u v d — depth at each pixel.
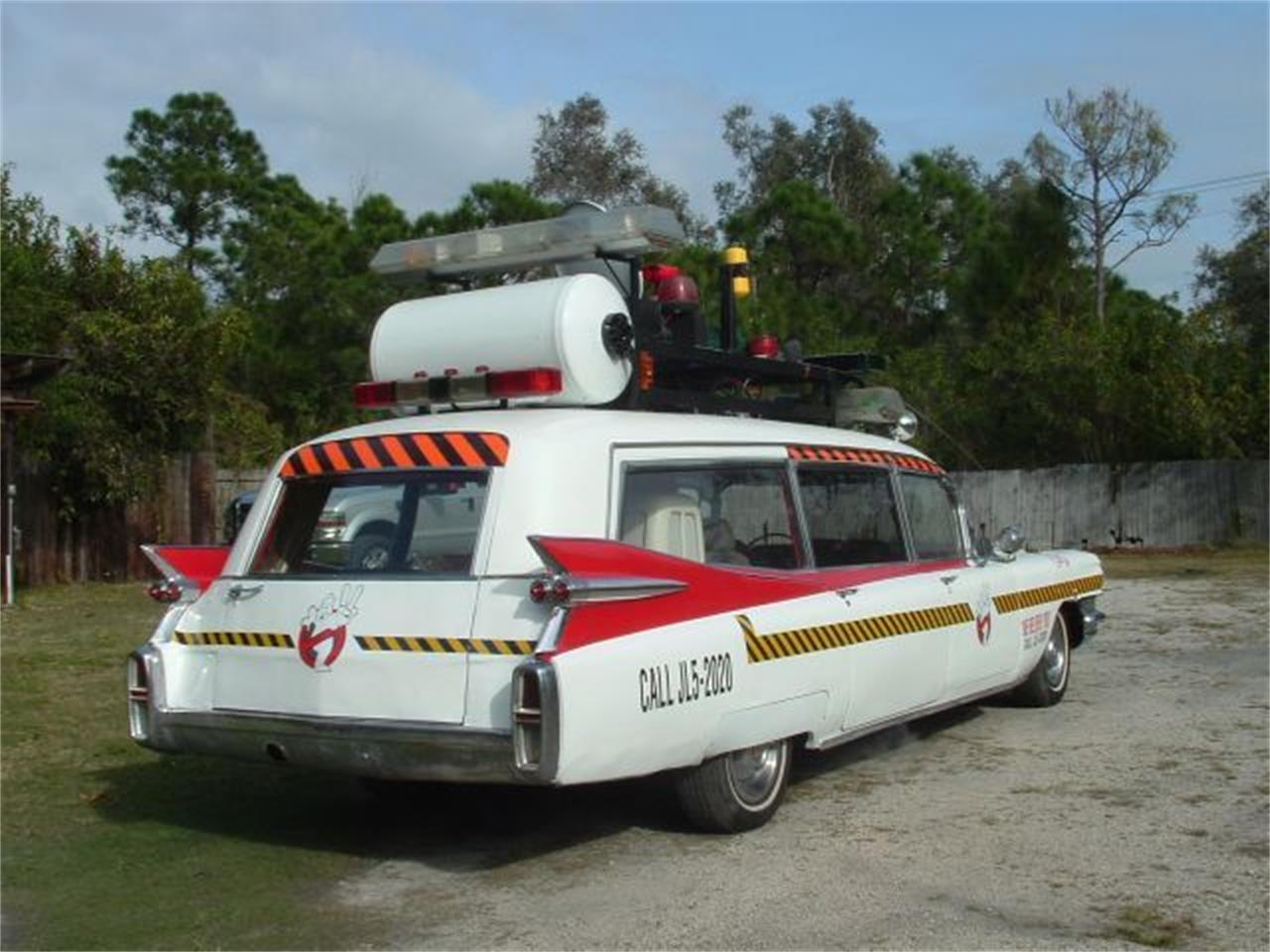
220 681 5.71
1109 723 8.33
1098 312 28.89
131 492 19.42
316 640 5.43
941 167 36.41
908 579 7.11
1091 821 6.12
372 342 6.73
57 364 16.36
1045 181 28.02
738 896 5.12
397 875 5.49
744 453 6.33
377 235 27.52
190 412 20.17
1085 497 24.77
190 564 6.16
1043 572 8.62
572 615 5.04
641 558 5.35
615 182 40.72
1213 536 23.80
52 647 12.11
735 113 48.97
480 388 6.24
